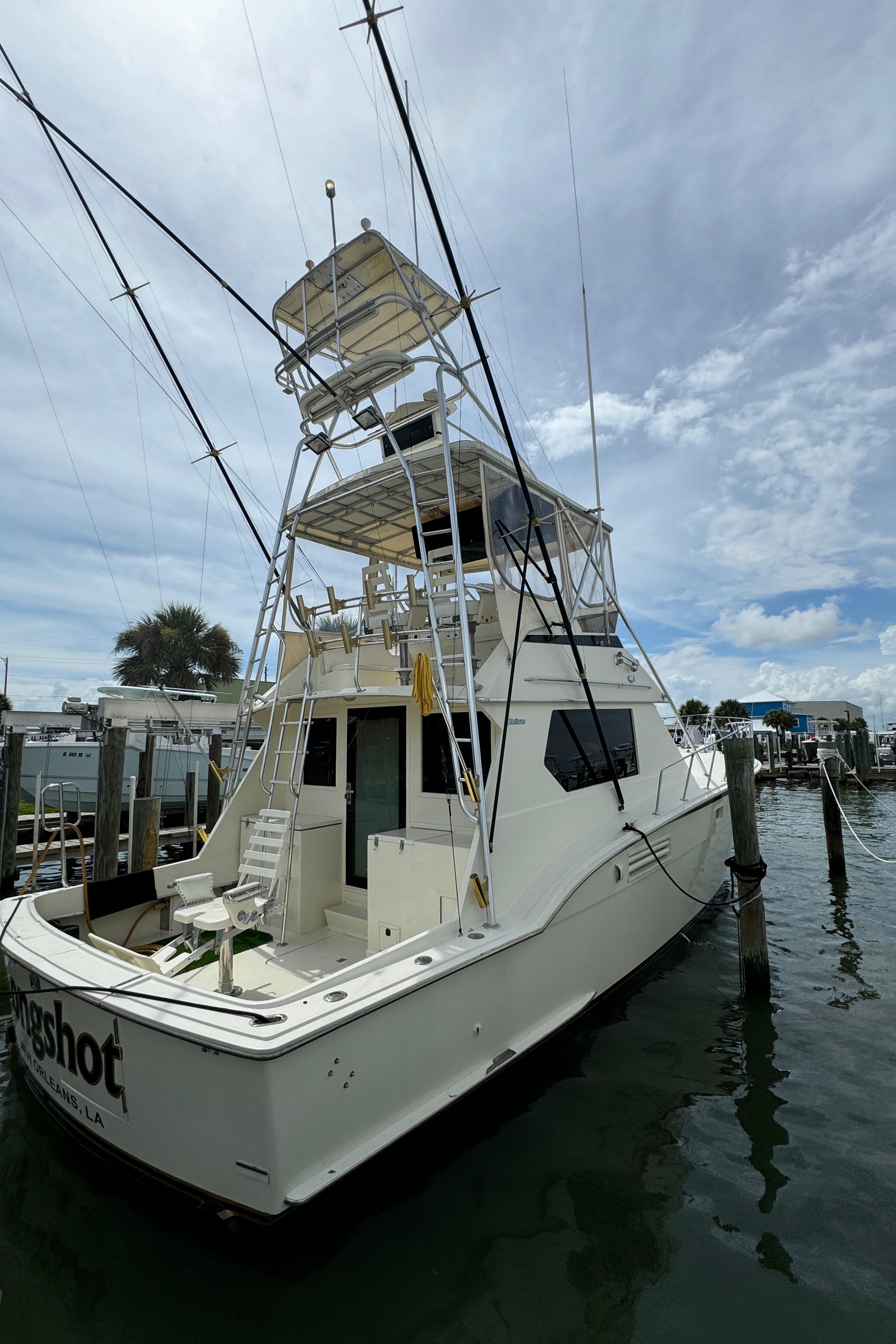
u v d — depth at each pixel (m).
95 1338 2.56
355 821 5.21
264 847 4.91
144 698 15.64
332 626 5.98
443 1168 3.49
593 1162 3.54
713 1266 2.86
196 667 26.03
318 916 5.05
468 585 5.31
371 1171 3.30
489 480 4.93
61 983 3.18
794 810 16.56
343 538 6.70
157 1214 3.15
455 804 4.68
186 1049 2.81
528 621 5.03
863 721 28.12
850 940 7.19
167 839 11.92
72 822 11.84
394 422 5.83
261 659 5.29
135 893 4.92
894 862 10.84
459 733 4.74
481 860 3.99
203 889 4.09
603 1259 2.91
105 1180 3.37
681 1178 3.42
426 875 4.21
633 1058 4.59
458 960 3.47
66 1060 3.43
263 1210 2.69
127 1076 3.06
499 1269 2.86
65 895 4.59
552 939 4.32
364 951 4.60
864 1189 3.33
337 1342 2.53
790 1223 3.11
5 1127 3.91
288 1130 2.68
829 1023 5.16
